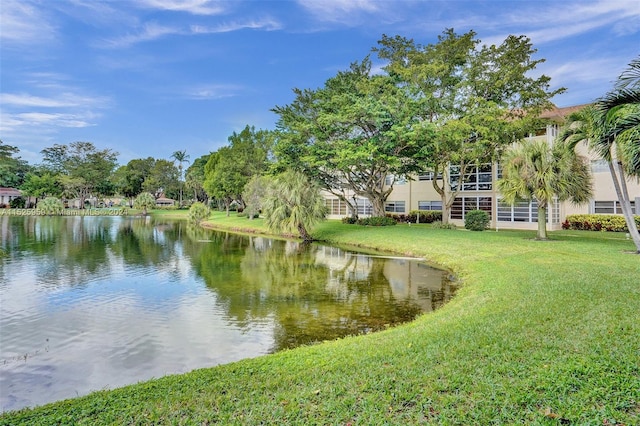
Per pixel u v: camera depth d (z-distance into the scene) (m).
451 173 29.86
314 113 26.19
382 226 26.06
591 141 13.45
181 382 4.62
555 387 3.60
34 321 8.41
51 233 29.44
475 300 8.24
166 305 9.61
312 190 24.84
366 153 21.84
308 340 7.11
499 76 21.41
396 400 3.61
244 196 39.25
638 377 3.68
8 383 5.55
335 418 3.33
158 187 81.94
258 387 4.25
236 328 7.85
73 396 5.14
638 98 9.12
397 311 8.88
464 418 3.17
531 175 16.27
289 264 15.77
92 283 12.24
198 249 20.89
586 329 5.34
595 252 13.34
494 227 26.70
